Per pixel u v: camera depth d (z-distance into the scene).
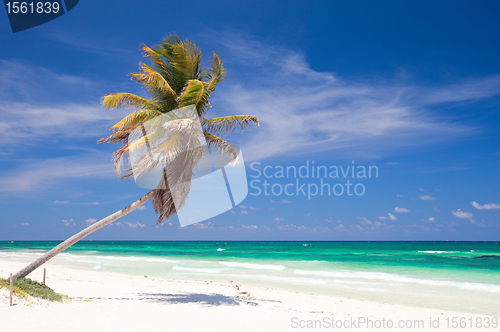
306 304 11.51
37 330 5.97
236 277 19.67
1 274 16.77
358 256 39.41
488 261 30.80
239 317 8.34
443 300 12.99
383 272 22.12
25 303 7.50
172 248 73.62
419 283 17.41
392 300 12.97
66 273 19.52
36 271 19.67
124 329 6.57
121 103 9.23
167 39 10.12
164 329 6.79
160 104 9.97
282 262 30.11
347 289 15.64
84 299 9.65
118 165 8.75
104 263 29.16
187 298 11.02
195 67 10.38
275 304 11.13
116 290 12.65
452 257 37.19
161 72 10.25
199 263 28.91
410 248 64.12
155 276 20.02
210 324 7.45
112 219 8.93
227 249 64.94
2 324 6.07
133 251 57.16
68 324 6.54
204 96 9.82
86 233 9.05
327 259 34.06
